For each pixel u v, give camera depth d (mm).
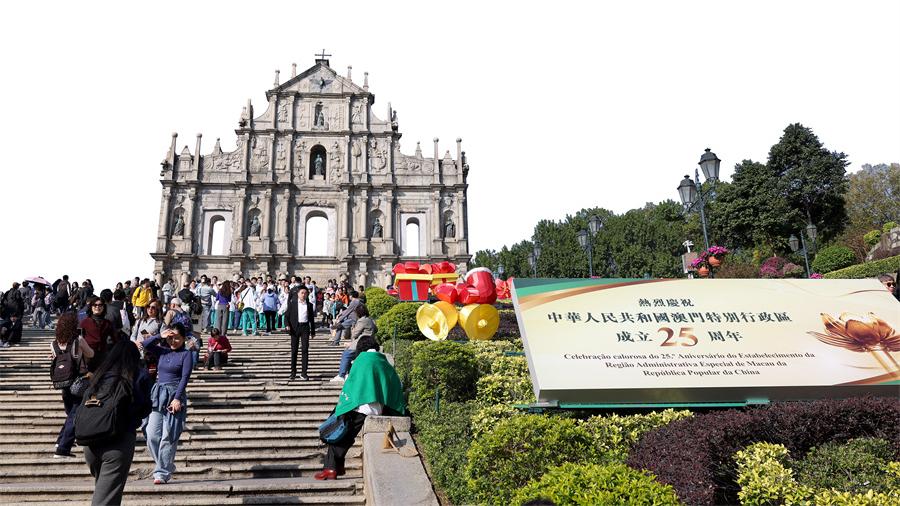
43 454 10141
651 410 9469
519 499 5434
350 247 49625
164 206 48312
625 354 9805
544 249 68438
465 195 51688
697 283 11195
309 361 18047
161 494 8445
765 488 6320
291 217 50094
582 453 7141
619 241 65500
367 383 9148
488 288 16188
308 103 52625
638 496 4992
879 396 9125
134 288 25250
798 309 10750
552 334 10023
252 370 16703
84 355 9383
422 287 26641
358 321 14812
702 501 6160
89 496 8633
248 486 8680
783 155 52531
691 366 9695
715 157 19625
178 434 9016
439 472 8562
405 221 51281
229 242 48781
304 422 12047
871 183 62188
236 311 26141
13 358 18375
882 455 7148
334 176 51250
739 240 54531
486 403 10781
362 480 9109
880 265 26922
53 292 30219
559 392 9219
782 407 7941
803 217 51469
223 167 50219
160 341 9914
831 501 5863
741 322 10477
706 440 7258
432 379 11703
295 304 15367
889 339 10305
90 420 6164
